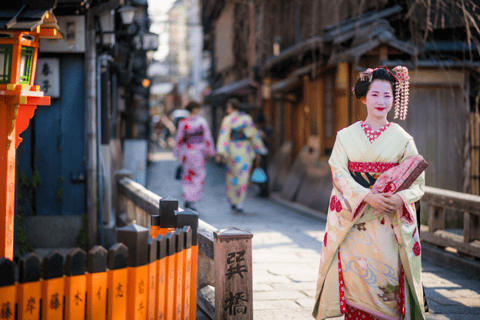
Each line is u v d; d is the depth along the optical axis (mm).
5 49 3188
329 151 9883
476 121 7402
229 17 20344
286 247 5980
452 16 7355
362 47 7090
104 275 2229
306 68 10070
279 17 13492
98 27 5656
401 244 2562
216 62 24500
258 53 14805
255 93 14727
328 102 9828
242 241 2830
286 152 12773
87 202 5598
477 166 7422
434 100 7445
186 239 2793
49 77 5473
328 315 2701
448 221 6848
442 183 7492
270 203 10859
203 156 8547
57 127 5570
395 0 8109
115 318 2262
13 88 3205
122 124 13039
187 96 39844
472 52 7602
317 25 10641
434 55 7621
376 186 2590
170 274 2609
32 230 5570
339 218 2684
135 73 11609
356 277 2662
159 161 22938
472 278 4699
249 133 8961
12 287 1997
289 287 4215
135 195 5594
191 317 2963
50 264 2092
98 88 5734
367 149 2652
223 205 10211
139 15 10367
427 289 4270
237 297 2816
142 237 2326
